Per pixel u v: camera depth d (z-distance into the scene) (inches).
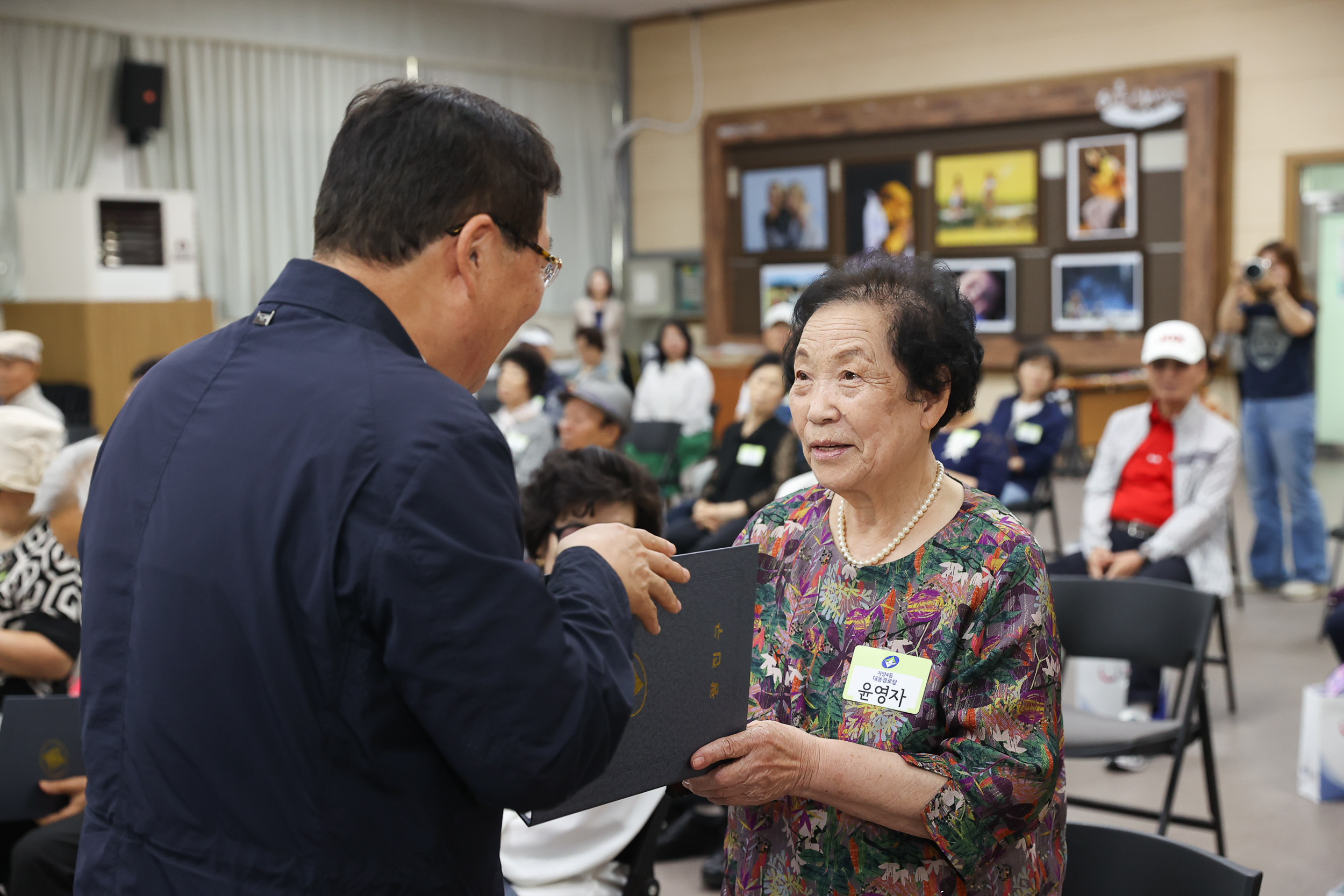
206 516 36.8
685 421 308.8
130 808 37.8
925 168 396.5
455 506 34.8
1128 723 116.1
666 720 42.7
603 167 468.1
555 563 40.5
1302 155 334.0
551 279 42.9
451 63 423.2
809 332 51.3
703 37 446.6
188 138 363.9
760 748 45.5
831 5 414.0
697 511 194.5
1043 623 48.9
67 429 223.1
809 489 58.5
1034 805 47.5
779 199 430.0
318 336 38.7
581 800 40.4
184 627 36.6
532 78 445.1
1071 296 371.2
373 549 34.3
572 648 36.2
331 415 36.2
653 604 41.5
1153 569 154.4
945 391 51.4
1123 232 360.5
